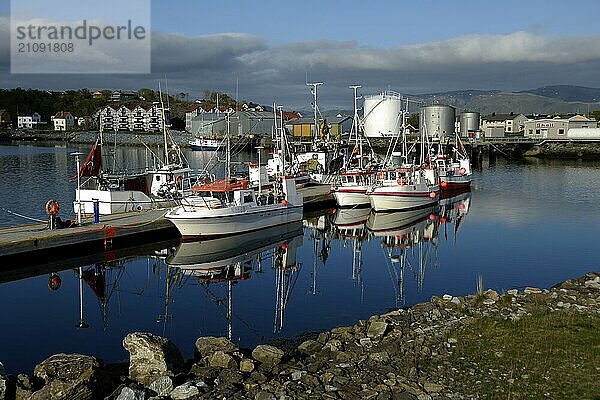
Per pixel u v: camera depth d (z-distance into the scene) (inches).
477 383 491.2
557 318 648.4
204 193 1385.3
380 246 1371.8
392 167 2128.4
